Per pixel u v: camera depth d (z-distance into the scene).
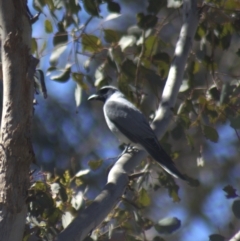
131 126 10.80
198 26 11.13
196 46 13.62
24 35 7.98
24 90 7.80
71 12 10.46
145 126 10.64
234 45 16.53
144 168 10.66
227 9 10.84
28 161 7.69
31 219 8.40
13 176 7.59
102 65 11.23
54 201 8.55
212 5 10.98
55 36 10.81
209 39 11.13
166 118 10.02
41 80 8.45
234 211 9.06
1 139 7.69
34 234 8.53
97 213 7.96
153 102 13.05
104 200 8.15
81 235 7.73
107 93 11.98
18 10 8.02
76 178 9.38
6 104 7.76
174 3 10.67
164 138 11.01
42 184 8.41
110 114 11.16
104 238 9.47
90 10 10.45
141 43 11.11
